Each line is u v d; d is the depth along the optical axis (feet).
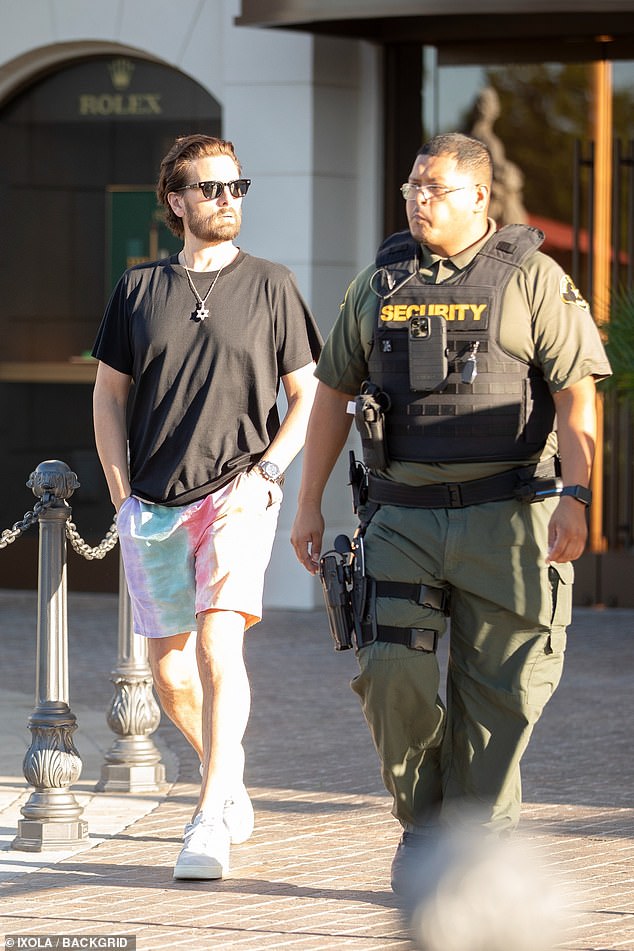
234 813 49.96
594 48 103.55
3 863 48.34
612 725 70.38
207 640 46.39
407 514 41.45
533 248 41.34
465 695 41.50
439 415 40.98
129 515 47.78
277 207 104.68
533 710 41.04
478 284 40.96
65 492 51.19
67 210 113.80
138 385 47.88
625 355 82.89
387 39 104.22
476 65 105.09
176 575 47.70
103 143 112.88
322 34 102.06
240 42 104.83
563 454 40.22
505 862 33.45
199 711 49.78
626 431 105.19
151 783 58.49
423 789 42.37
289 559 106.42
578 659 87.97
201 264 48.34
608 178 104.06
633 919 41.83
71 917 42.50
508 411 40.75
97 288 113.50
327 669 85.46
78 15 109.19
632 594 105.50
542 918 32.83
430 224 40.88
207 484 47.11
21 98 114.42
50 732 50.78
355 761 63.57
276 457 47.57
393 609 40.96
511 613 40.68
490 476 41.04
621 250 103.86
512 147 105.19
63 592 51.47
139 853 49.42
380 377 41.88
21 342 114.93
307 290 104.32
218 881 46.01
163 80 110.93
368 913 42.68
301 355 48.42
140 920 42.14
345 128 105.29
